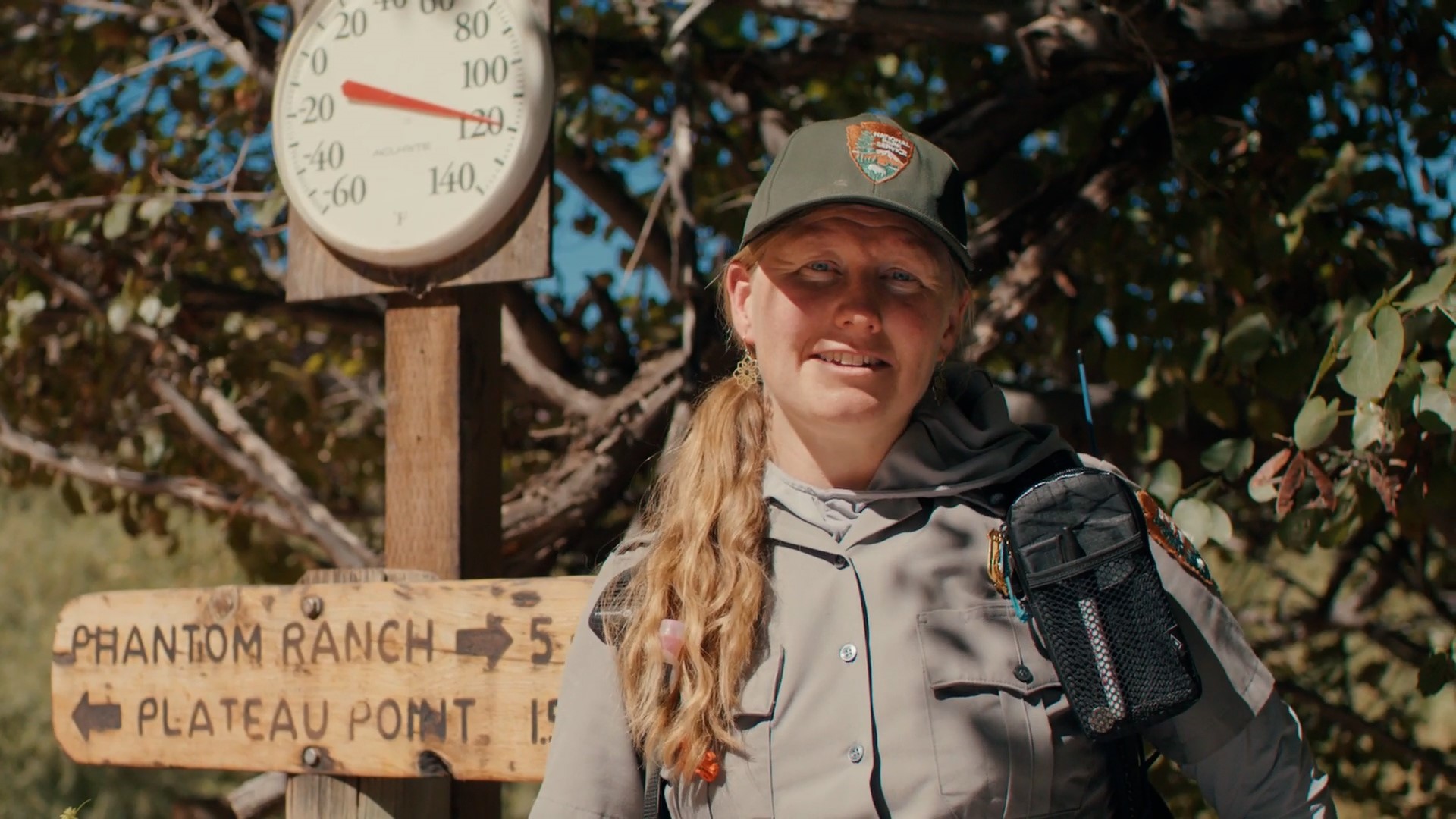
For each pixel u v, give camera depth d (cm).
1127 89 321
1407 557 389
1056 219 305
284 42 348
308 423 444
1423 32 281
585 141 404
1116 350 303
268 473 376
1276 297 304
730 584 150
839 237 151
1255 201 296
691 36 344
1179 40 284
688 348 296
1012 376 417
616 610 159
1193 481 317
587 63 379
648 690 151
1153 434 290
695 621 149
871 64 438
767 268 154
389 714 212
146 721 231
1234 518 405
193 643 229
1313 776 145
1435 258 270
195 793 1118
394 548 246
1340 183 270
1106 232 334
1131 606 137
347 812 220
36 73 433
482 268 243
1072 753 141
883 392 150
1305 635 405
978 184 400
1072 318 337
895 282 152
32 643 1128
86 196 408
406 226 247
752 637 149
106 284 396
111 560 1141
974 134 329
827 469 157
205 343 413
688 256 302
